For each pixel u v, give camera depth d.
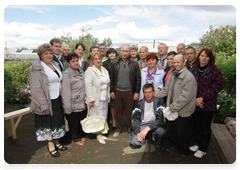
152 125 2.58
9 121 3.13
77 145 2.93
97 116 2.86
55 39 3.17
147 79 3.18
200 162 2.44
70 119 2.86
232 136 2.96
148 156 2.60
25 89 4.92
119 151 2.74
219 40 10.64
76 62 2.68
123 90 3.09
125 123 3.97
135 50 3.77
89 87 2.78
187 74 2.34
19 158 2.54
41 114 2.37
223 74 5.29
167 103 2.65
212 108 2.38
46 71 2.39
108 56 3.63
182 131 2.44
